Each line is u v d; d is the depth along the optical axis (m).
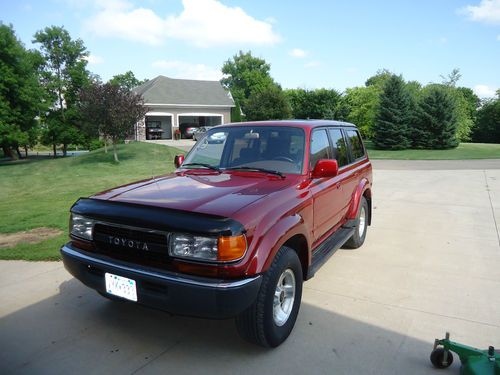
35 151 51.31
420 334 3.42
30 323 3.60
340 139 5.09
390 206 8.91
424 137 29.48
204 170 4.09
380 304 3.99
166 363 3.01
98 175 14.91
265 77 69.56
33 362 3.01
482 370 2.59
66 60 33.25
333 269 4.95
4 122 25.94
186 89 42.66
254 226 2.78
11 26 26.12
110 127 17.42
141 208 2.91
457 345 2.84
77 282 4.52
